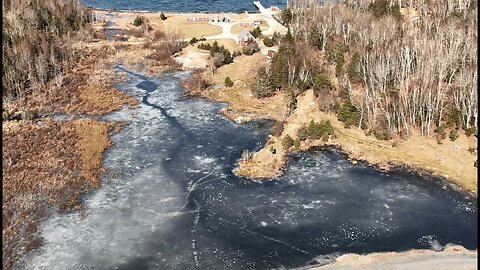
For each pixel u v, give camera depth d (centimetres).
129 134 11031
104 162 9931
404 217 8312
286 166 9781
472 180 9188
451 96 11050
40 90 12975
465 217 8294
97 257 7494
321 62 13600
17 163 9700
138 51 15975
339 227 8106
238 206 8644
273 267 7294
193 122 11619
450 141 10219
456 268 7138
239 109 12212
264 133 11100
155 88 13450
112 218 8331
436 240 7781
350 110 10988
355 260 7338
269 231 8044
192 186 9194
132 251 7619
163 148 10481
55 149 10238
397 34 13125
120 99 12719
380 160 9881
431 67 10819
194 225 8188
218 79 13875
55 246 7694
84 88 13250
